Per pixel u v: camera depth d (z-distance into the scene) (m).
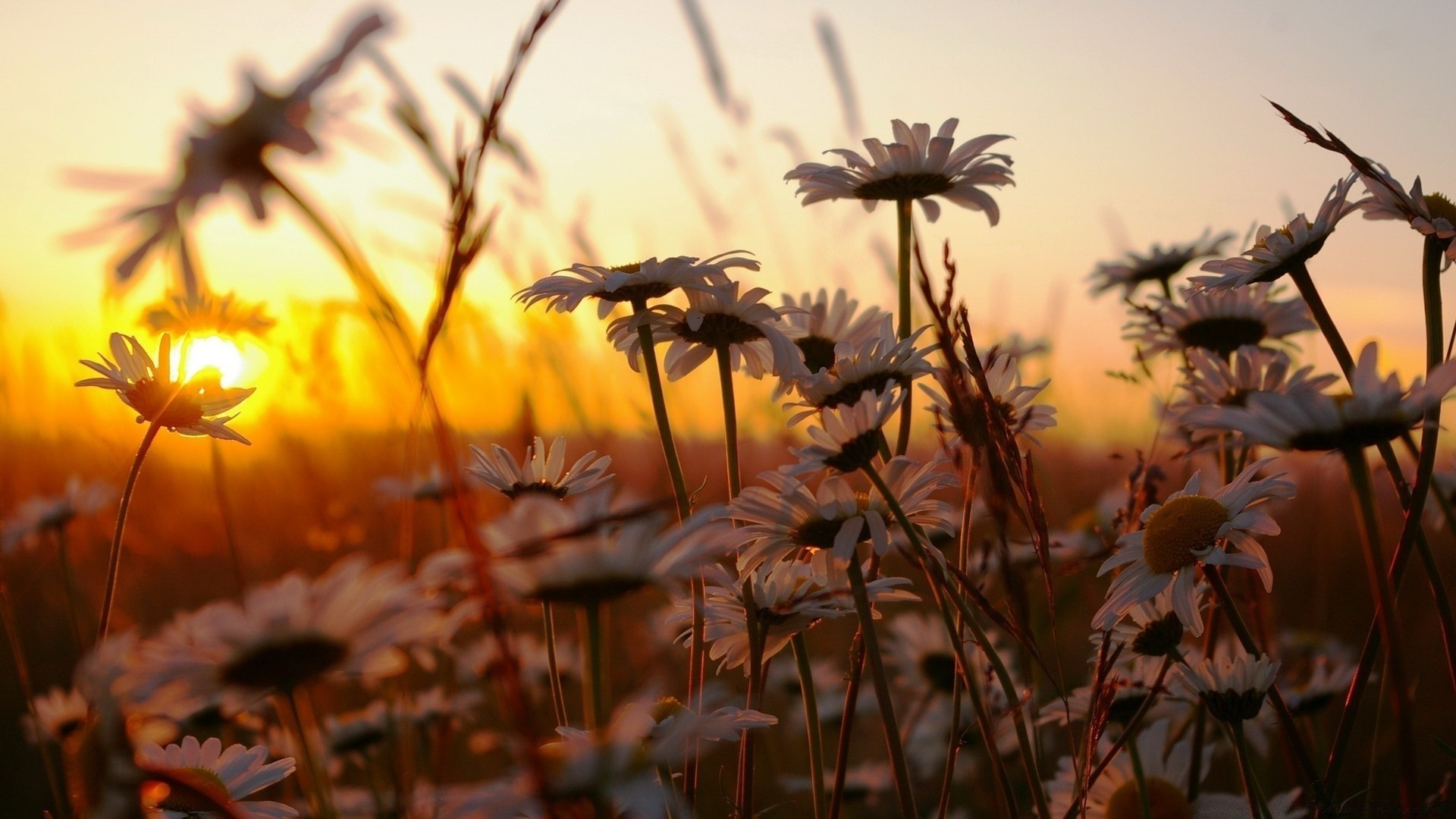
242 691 0.24
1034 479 0.32
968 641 0.36
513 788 0.25
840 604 0.35
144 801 0.24
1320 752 0.43
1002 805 0.41
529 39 0.26
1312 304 0.36
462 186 0.26
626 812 0.28
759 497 0.34
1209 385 0.41
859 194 0.42
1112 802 0.39
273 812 0.30
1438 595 0.34
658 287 0.38
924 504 0.36
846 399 0.37
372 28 0.19
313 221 0.21
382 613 0.24
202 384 0.37
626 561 0.26
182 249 0.18
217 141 0.18
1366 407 0.29
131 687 0.23
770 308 0.38
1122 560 0.35
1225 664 0.35
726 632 0.36
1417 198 0.34
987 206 0.42
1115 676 0.35
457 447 0.34
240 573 0.50
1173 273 0.50
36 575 0.52
